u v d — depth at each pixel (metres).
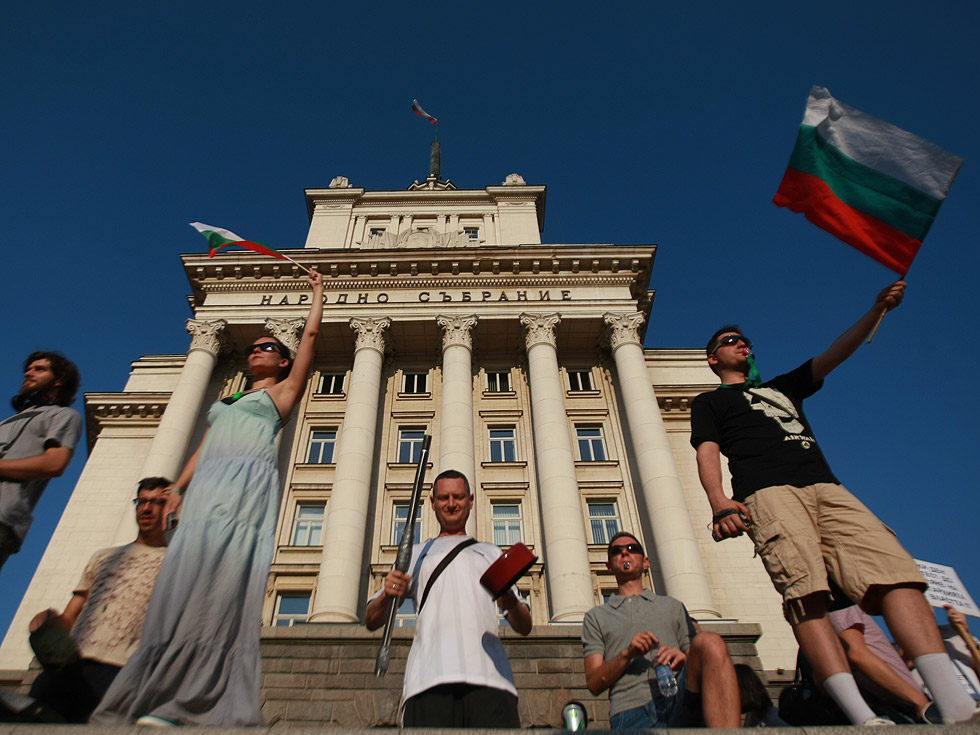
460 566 5.00
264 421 4.73
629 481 24.80
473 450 24.20
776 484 4.45
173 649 3.50
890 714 5.49
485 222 34.09
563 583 19.94
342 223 33.81
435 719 4.17
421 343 28.86
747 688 5.57
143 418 28.64
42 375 5.38
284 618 20.80
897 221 5.92
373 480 24.38
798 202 6.45
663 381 30.62
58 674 4.97
